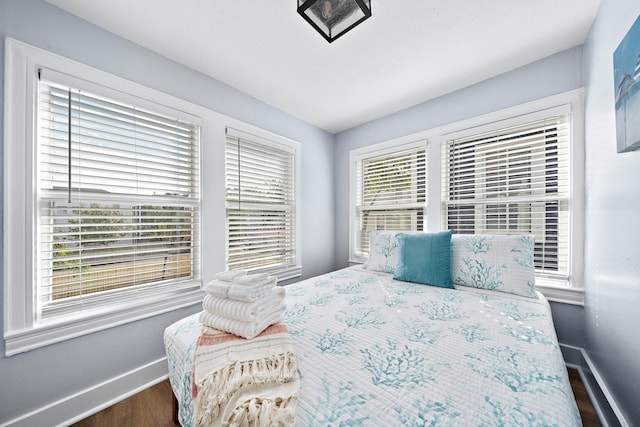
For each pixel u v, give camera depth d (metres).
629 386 1.09
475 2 1.38
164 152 1.85
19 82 1.28
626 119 1.05
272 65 1.95
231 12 1.44
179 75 1.90
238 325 1.03
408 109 2.68
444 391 0.73
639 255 1.01
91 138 1.53
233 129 2.25
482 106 2.17
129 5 1.39
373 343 1.03
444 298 1.59
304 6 1.28
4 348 1.23
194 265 2.02
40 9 1.34
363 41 1.69
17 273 1.28
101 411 1.47
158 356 1.76
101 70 1.53
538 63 1.89
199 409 0.73
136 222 1.72
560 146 1.85
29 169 1.31
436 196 2.46
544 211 1.94
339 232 3.36
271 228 2.66
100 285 1.57
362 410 0.67
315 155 3.15
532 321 1.23
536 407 0.66
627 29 1.09
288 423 0.62
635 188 1.04
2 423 1.24
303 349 0.99
